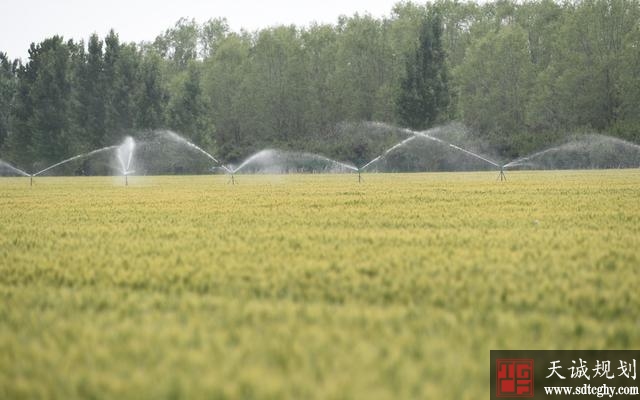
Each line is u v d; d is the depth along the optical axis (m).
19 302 35.19
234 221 72.50
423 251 47.25
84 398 22.56
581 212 75.06
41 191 150.12
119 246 53.91
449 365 24.39
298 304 33.38
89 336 28.55
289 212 82.06
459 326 29.06
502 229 60.53
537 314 30.64
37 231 66.06
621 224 63.19
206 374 23.92
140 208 93.38
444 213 76.62
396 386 22.67
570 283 36.16
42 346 27.80
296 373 23.86
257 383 23.06
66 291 37.22
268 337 28.03
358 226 65.44
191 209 89.62
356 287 35.91
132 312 33.00
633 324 29.36
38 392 23.06
